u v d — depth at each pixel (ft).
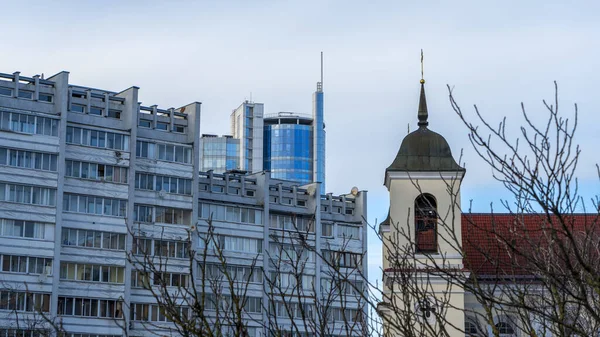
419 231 259.80
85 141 443.32
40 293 413.18
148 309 443.73
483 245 259.60
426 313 108.06
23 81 428.15
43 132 427.74
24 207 417.28
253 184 506.89
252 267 96.89
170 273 454.40
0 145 415.64
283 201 520.01
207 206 485.56
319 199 525.34
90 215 437.58
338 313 484.33
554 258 94.12
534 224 144.46
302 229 518.78
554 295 94.53
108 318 432.25
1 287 402.11
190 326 86.99
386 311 225.76
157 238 457.68
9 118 420.36
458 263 250.57
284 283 492.95
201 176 490.90
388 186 273.13
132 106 455.63
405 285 108.47
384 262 273.13
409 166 264.93
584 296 74.38
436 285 250.37
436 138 269.85
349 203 540.93
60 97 433.07
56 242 421.59
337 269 105.91
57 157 429.38
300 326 477.77
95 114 448.65
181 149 476.13
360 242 537.24
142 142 465.06
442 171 263.08
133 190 451.12
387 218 280.31
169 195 466.70
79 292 428.15
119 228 444.55
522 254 83.76
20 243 413.80
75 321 424.87
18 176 417.90
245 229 493.36
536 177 79.46
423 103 275.80
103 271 436.76
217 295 95.61
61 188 427.74
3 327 394.73
